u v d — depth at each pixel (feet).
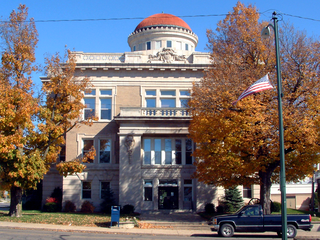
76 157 109.81
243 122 68.44
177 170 106.32
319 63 71.82
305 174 78.79
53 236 55.83
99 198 108.17
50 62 82.53
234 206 99.30
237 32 81.41
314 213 99.25
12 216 81.82
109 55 117.29
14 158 75.82
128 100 113.50
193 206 104.53
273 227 61.11
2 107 74.64
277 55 50.29
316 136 65.16
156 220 84.53
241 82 72.90
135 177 101.91
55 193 112.57
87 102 113.39
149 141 108.78
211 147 75.31
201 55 116.26
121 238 55.88
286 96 69.67
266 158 69.31
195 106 78.02
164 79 114.73
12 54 79.51
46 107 90.33
